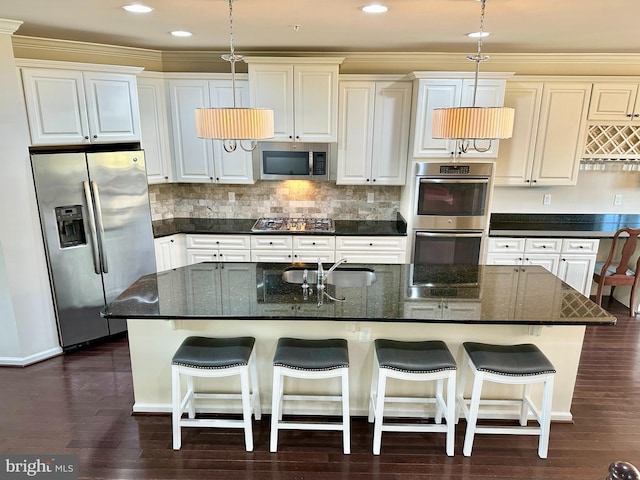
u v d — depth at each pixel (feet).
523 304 8.50
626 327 14.16
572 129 14.49
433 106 13.52
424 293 9.11
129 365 11.62
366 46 13.30
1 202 10.62
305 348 8.45
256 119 7.39
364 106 14.43
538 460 8.46
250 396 9.13
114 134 12.60
